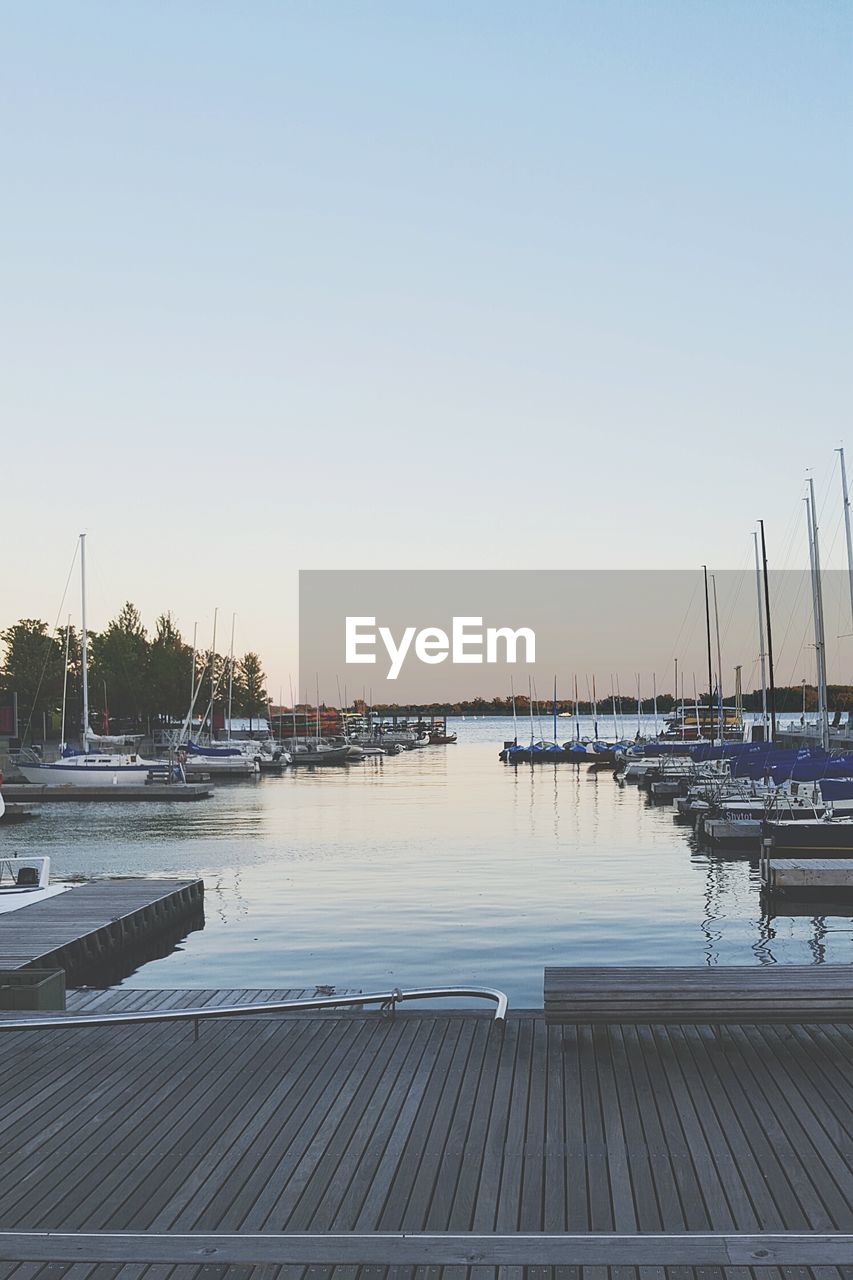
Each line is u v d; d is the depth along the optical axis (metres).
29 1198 7.57
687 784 60.50
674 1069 10.09
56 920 22.16
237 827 49.62
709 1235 6.88
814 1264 6.55
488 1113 9.03
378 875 33.97
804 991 10.58
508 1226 7.08
